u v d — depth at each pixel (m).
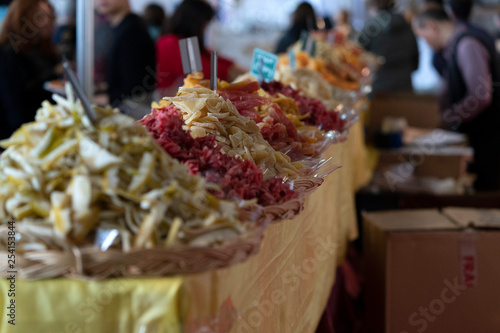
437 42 4.64
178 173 1.10
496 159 4.37
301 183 1.44
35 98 2.99
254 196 1.22
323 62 3.35
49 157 1.04
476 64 4.19
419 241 2.34
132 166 1.05
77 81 1.08
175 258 0.98
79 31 2.79
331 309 2.49
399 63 5.88
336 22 6.33
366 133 5.07
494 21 7.96
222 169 1.25
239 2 5.90
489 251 2.34
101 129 1.08
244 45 5.88
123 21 3.45
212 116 1.50
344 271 2.92
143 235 0.98
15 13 2.88
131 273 0.99
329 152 2.16
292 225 1.59
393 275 2.36
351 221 3.23
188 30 3.40
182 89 1.65
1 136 2.96
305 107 2.21
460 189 3.83
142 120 1.39
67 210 0.99
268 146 1.54
